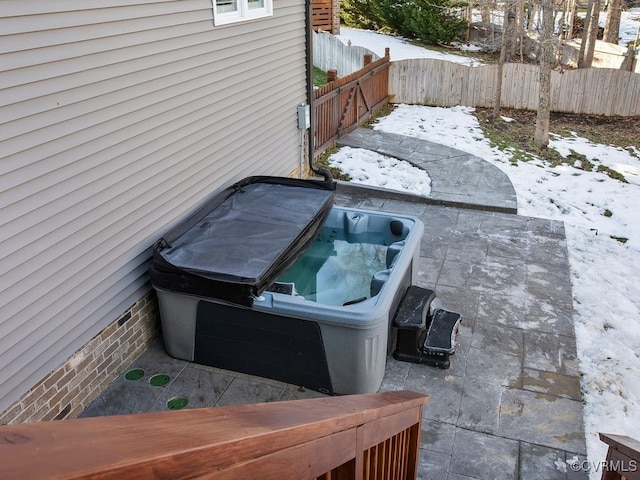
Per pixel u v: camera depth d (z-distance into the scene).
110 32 3.76
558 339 4.81
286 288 4.28
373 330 3.91
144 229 4.40
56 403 3.70
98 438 0.74
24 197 3.27
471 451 3.69
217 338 4.31
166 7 4.31
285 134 7.09
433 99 12.92
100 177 3.85
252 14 5.76
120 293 4.22
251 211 5.11
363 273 5.36
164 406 4.05
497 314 5.15
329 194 5.54
